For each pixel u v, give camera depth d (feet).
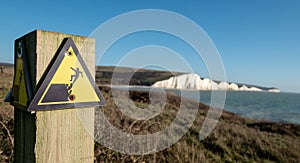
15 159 3.58
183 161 12.63
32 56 3.07
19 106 3.25
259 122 42.19
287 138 27.68
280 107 94.32
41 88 2.97
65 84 3.17
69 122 3.30
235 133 23.03
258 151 19.04
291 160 18.16
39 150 3.06
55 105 3.08
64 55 3.16
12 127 11.55
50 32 3.09
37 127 3.01
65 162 3.29
